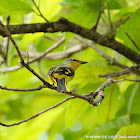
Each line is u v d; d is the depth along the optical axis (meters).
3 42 12.98
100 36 9.40
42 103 11.27
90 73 10.40
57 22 8.86
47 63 14.52
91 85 9.70
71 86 10.58
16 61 14.70
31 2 8.84
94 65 10.41
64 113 11.41
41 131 11.82
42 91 10.47
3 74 12.52
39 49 14.86
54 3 10.11
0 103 12.78
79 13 9.77
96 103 6.93
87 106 10.55
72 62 9.23
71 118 10.70
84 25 10.12
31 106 12.21
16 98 12.64
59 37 14.89
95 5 9.64
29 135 11.84
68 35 9.84
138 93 9.59
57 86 6.74
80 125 11.88
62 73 7.08
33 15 10.17
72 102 10.39
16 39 11.46
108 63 10.59
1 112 12.74
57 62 14.62
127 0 11.61
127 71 8.90
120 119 9.27
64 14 10.80
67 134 11.83
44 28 8.73
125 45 10.34
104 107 10.61
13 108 12.68
